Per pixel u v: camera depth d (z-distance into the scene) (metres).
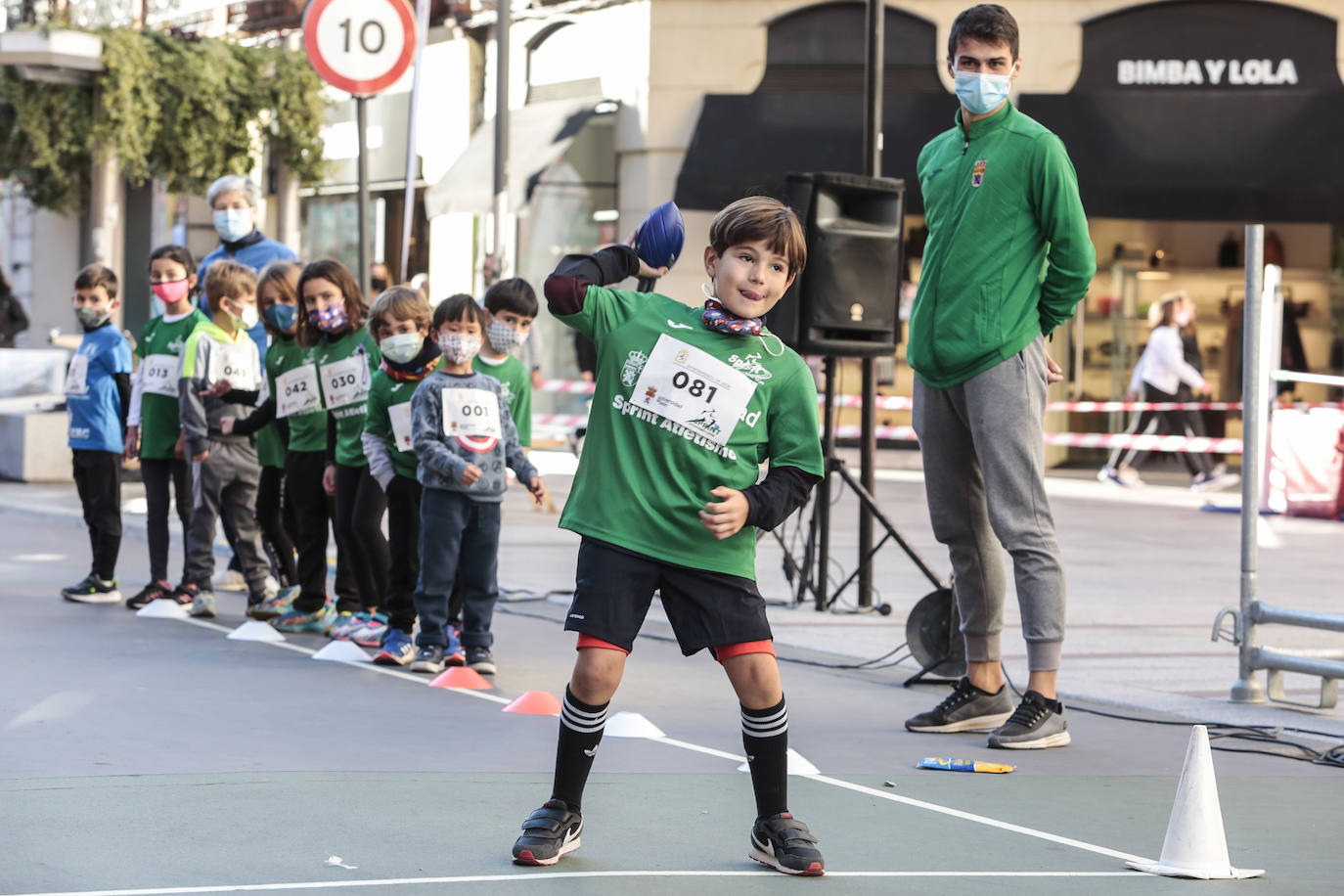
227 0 41.72
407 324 12.20
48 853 6.89
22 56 32.88
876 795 8.55
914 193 30.05
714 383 7.00
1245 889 6.96
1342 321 32.03
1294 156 29.20
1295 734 10.58
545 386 32.88
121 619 14.16
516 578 17.14
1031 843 7.64
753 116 30.58
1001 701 10.56
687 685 11.73
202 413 14.22
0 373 32.69
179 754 8.91
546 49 34.03
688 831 7.64
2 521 22.19
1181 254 32.22
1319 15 29.61
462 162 34.28
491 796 8.18
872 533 15.49
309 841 7.21
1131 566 19.22
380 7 17.28
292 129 35.66
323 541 13.96
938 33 30.28
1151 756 9.78
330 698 10.82
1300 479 26.09
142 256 47.75
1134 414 31.05
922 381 10.63
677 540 6.99
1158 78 29.86
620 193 32.22
